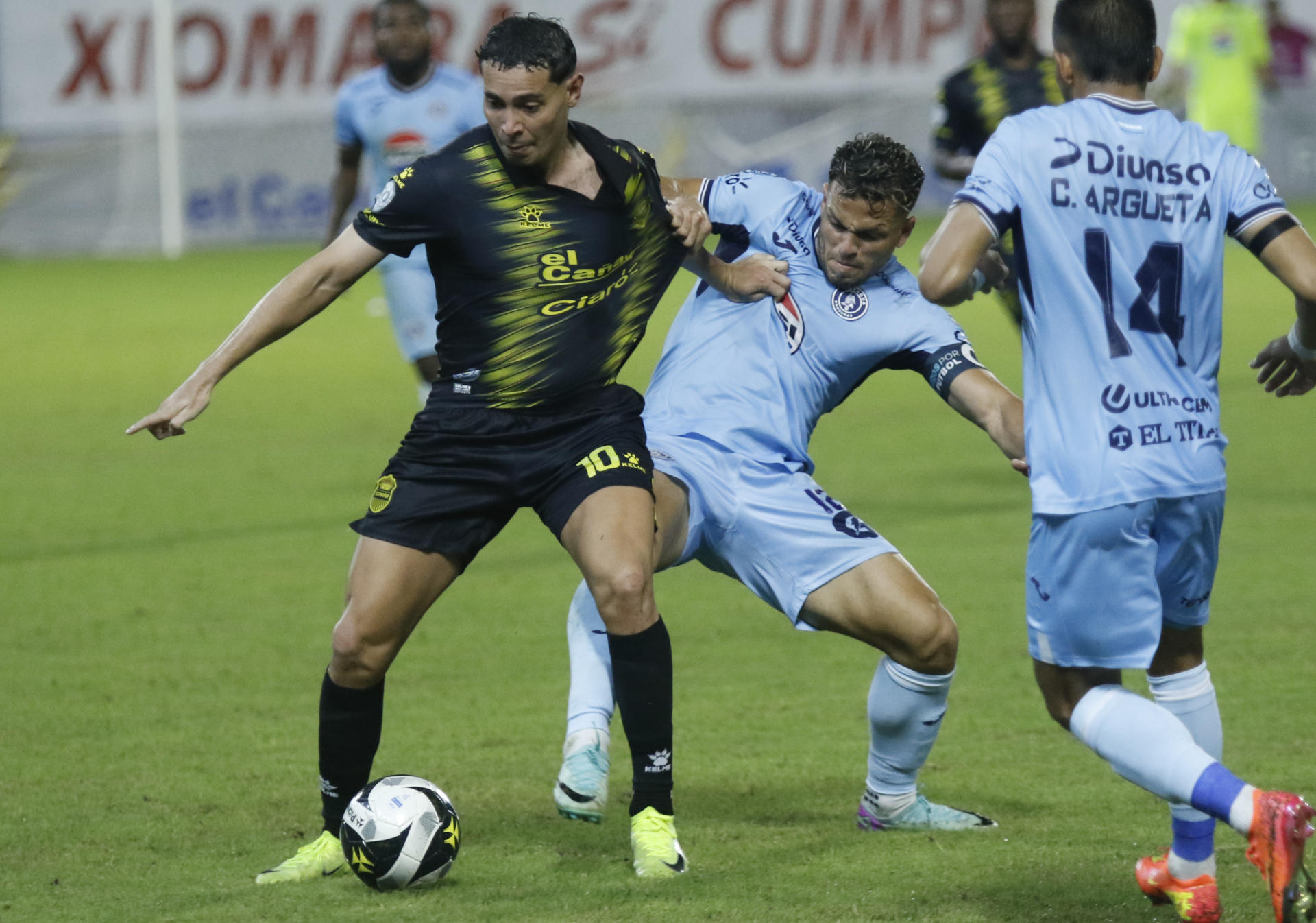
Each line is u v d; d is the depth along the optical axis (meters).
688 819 13.98
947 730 16.38
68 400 42.03
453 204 12.35
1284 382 12.62
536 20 12.11
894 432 36.03
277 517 27.92
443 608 22.00
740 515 14.05
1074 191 10.77
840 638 20.30
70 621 21.30
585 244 12.52
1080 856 12.75
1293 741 15.48
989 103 30.56
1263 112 85.88
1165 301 10.82
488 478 12.63
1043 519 10.92
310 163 90.62
